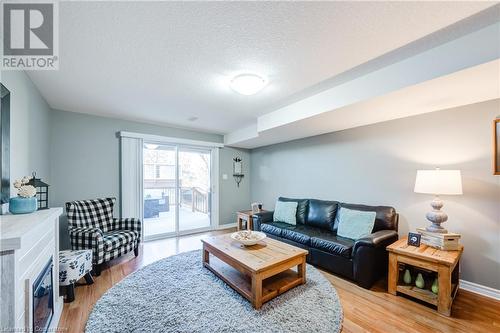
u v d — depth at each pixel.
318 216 3.57
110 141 3.92
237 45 1.74
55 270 1.85
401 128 2.97
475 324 1.80
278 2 1.30
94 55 1.89
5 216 1.60
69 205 3.04
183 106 3.28
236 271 2.58
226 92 2.73
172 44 1.73
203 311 1.92
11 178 1.90
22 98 2.14
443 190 2.22
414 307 2.03
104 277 2.62
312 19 1.45
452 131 2.54
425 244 2.31
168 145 4.73
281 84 2.47
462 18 1.44
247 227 4.49
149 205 4.56
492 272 2.25
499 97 2.21
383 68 2.11
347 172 3.61
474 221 2.38
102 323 1.76
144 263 3.05
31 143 2.45
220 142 5.37
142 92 2.75
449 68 1.70
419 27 1.53
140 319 1.81
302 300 2.10
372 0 1.29
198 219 5.17
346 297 2.20
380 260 2.47
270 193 5.19
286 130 3.69
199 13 1.39
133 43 1.71
